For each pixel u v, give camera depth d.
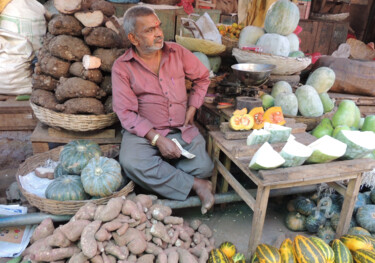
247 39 3.91
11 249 2.13
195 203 2.53
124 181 2.55
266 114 2.51
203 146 2.68
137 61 2.52
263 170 1.92
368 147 2.06
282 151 1.99
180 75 2.67
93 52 2.94
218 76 3.69
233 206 2.97
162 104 2.63
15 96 3.63
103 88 2.97
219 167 2.62
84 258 1.76
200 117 3.76
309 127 3.23
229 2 5.54
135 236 1.91
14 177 3.13
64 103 2.82
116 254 1.83
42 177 2.64
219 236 2.57
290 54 3.77
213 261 2.08
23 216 2.21
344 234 2.37
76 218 1.97
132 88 2.60
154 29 2.35
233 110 2.85
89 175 2.28
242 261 2.11
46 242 1.88
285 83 3.43
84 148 2.54
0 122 3.39
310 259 1.93
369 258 1.99
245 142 2.35
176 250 2.02
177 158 2.70
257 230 2.06
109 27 2.87
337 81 4.03
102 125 2.93
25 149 3.46
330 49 5.69
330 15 5.54
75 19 2.79
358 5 6.61
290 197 3.07
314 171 1.99
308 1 5.40
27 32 3.53
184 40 3.79
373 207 2.56
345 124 2.98
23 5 3.50
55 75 2.88
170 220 2.14
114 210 1.94
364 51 5.65
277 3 3.67
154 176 2.43
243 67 3.12
